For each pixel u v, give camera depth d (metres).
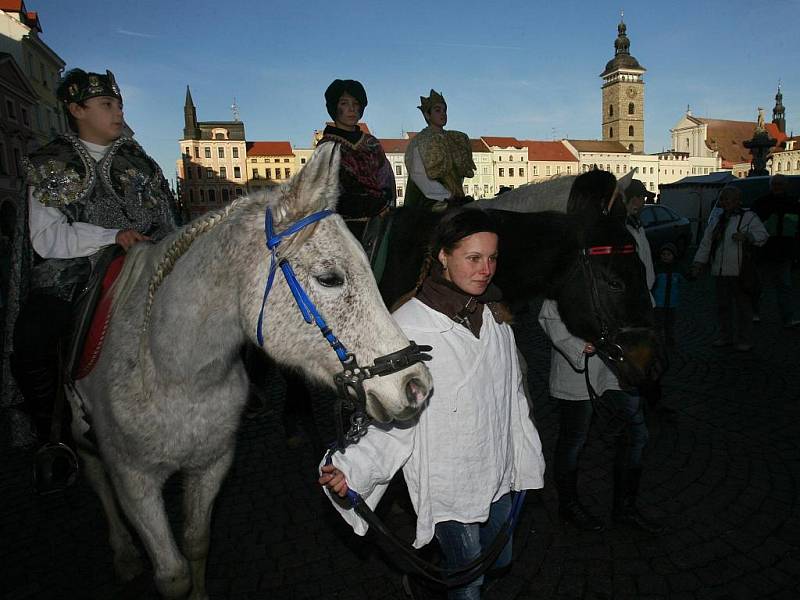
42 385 2.38
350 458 1.76
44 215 2.30
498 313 2.06
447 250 1.88
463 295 1.94
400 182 68.81
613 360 2.68
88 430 2.50
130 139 2.71
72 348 2.28
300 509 3.72
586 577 2.89
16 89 33.69
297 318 1.70
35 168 2.33
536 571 2.95
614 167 83.88
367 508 1.77
